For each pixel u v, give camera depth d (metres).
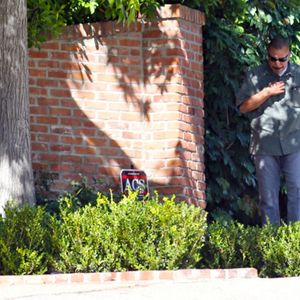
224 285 15.32
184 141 22.00
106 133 21.98
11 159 19.22
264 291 14.97
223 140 23.98
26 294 14.95
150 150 22.02
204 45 23.69
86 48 21.94
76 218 17.08
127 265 17.03
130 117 22.08
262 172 21.52
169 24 21.95
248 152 24.22
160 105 21.98
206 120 23.95
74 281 16.44
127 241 17.05
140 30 22.05
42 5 21.31
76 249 16.97
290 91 21.41
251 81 21.44
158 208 17.19
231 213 24.20
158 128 21.97
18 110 19.34
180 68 21.95
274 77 21.36
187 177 21.98
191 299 14.42
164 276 16.70
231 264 18.30
